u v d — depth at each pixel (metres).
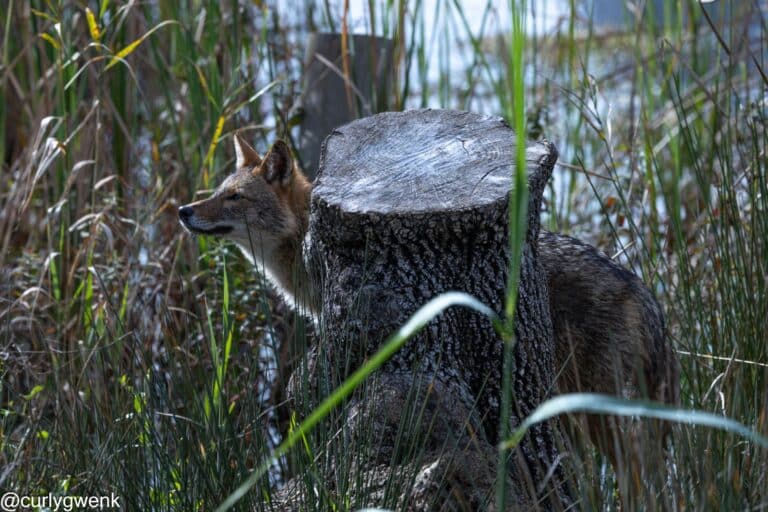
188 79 13.95
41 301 12.12
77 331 11.38
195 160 14.22
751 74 16.03
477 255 7.31
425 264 7.30
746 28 12.00
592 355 9.05
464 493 7.00
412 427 7.29
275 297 12.95
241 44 15.06
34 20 15.02
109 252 12.93
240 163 12.83
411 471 7.02
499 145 8.16
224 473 7.50
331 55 14.44
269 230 12.16
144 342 10.10
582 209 15.24
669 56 17.20
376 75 14.47
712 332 9.66
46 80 13.16
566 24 20.42
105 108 13.70
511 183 7.44
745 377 8.59
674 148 14.40
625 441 7.01
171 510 7.74
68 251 12.16
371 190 7.56
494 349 7.49
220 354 9.52
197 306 11.95
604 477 7.30
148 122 15.62
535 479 7.50
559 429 7.78
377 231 7.20
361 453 7.22
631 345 8.89
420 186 7.55
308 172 14.47
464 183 7.53
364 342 7.35
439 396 7.32
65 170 12.98
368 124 8.81
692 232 13.12
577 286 9.16
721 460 7.59
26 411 9.82
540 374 7.76
